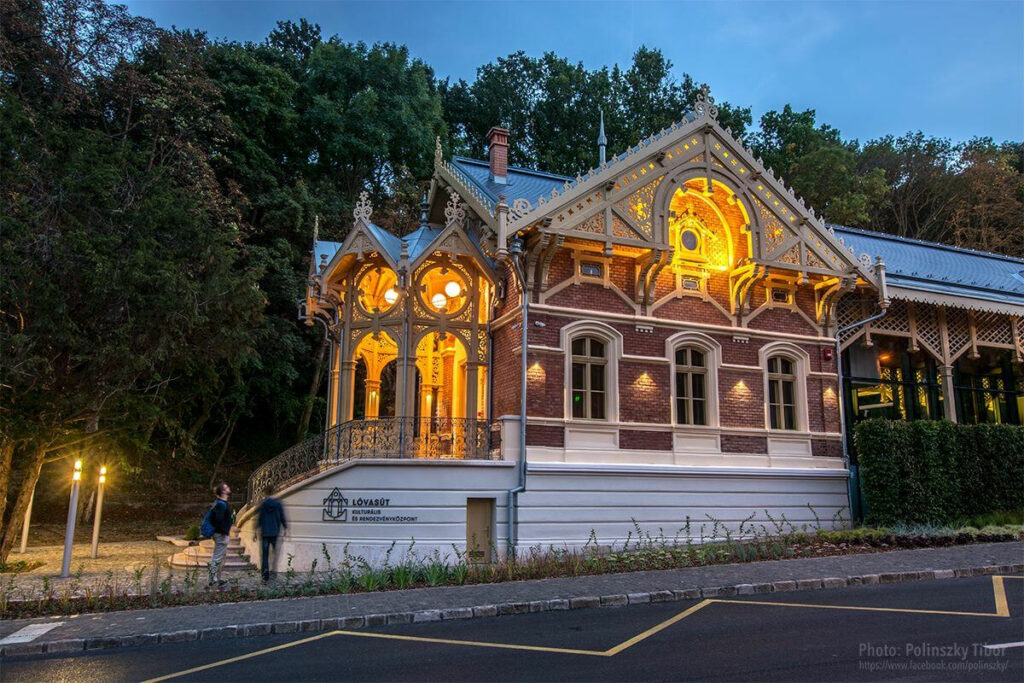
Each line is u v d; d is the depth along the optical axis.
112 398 16.69
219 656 7.96
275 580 12.55
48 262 15.40
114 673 7.32
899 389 21.09
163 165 22.55
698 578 11.80
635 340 17.22
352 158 33.59
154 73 24.50
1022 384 23.22
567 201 16.20
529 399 15.84
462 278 17.19
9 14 19.02
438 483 14.84
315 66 34.22
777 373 18.89
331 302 18.34
